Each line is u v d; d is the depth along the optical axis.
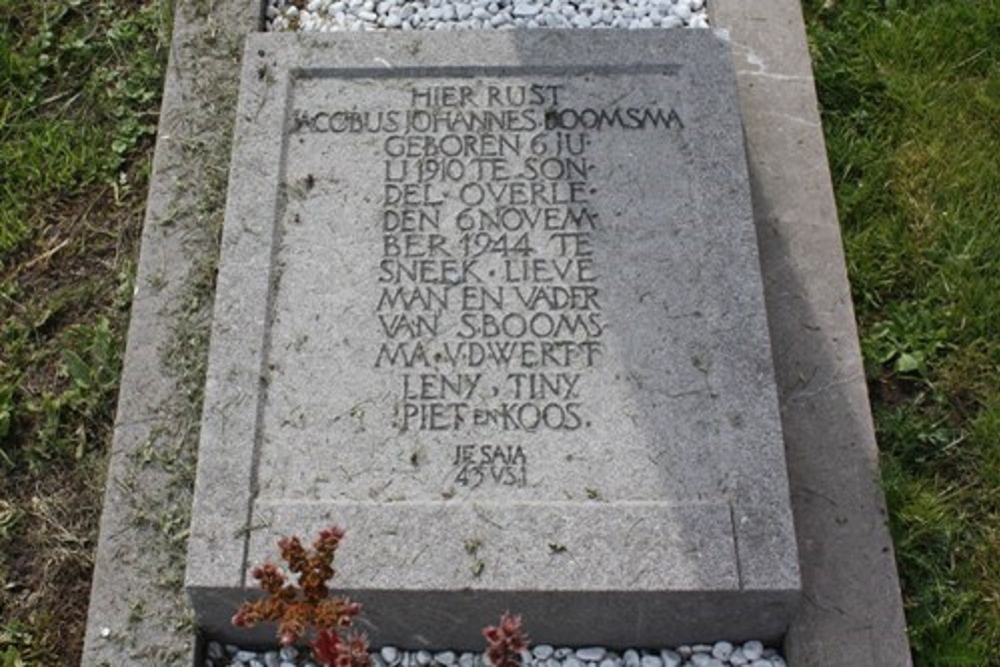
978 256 3.72
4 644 3.15
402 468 3.04
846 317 3.47
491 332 3.19
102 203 3.88
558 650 3.04
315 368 3.15
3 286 3.70
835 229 3.62
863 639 3.02
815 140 3.79
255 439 3.07
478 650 3.04
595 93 3.55
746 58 3.95
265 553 2.93
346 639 2.79
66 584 3.24
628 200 3.38
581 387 3.12
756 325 3.20
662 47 3.62
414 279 3.26
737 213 3.35
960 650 3.08
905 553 3.20
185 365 3.37
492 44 3.62
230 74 3.90
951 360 3.54
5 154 3.95
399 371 3.15
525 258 3.29
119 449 3.26
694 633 3.02
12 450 3.45
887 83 4.06
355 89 3.56
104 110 4.04
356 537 2.94
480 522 2.96
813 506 3.19
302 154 3.46
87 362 3.56
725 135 3.48
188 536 3.09
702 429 3.07
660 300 3.23
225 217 3.35
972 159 3.92
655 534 2.94
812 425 3.30
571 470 3.03
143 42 4.16
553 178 3.41
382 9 4.09
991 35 4.19
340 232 3.33
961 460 3.39
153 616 3.04
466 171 3.42
